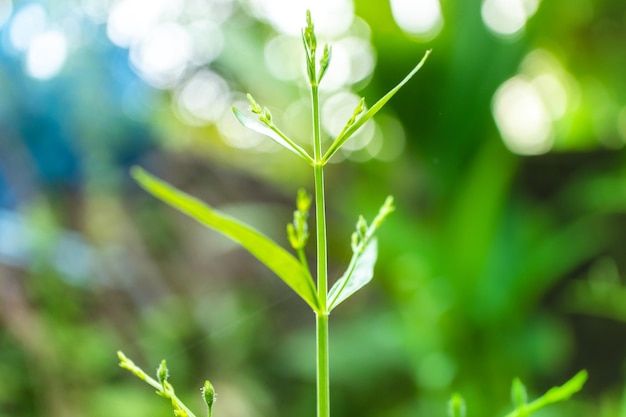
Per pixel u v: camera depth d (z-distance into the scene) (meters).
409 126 1.17
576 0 1.52
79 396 1.08
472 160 1.14
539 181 1.71
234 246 1.68
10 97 1.35
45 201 1.33
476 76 1.11
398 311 1.41
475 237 1.09
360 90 1.26
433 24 1.21
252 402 1.34
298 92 1.31
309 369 1.49
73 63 1.40
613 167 1.69
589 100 1.76
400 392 1.49
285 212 1.77
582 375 0.30
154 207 1.66
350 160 1.56
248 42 1.30
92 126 1.43
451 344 1.12
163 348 1.29
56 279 1.18
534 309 1.39
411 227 1.17
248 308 1.57
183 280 1.57
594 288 1.22
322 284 0.31
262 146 2.02
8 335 1.08
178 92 2.05
